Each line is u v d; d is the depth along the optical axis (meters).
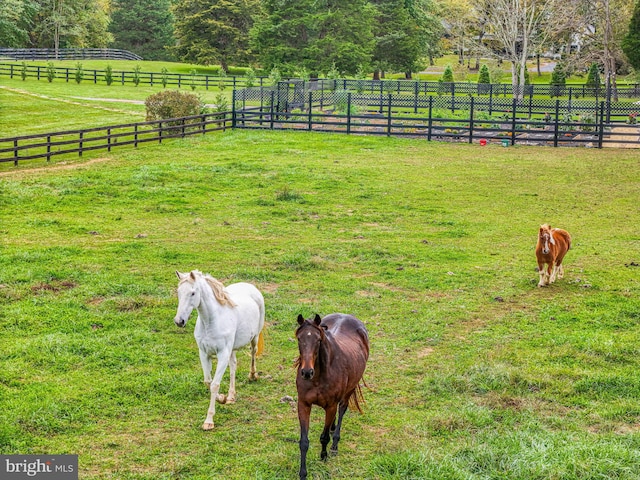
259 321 10.48
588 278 16.30
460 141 37.75
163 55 106.12
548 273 16.17
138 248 17.72
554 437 9.00
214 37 87.75
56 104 49.59
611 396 10.50
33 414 9.45
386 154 33.25
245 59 88.00
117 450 8.84
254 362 10.91
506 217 22.48
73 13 88.62
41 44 89.75
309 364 7.66
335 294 14.99
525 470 8.07
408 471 8.14
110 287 14.56
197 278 9.30
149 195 23.77
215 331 9.46
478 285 15.80
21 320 12.70
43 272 15.26
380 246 18.78
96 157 30.45
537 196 25.41
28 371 10.88
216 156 31.28
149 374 11.03
